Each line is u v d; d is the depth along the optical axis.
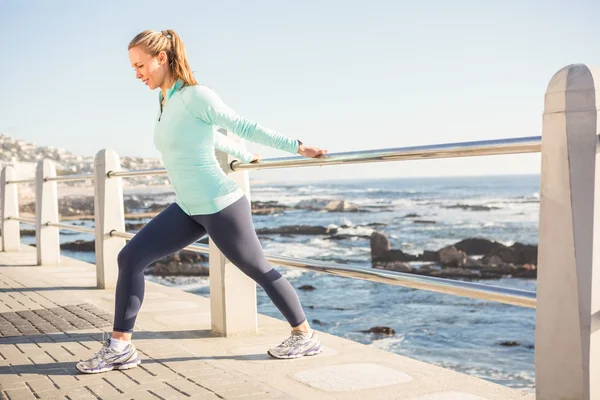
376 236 35.00
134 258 3.31
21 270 7.84
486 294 2.36
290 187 118.50
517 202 91.56
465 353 9.58
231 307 4.13
